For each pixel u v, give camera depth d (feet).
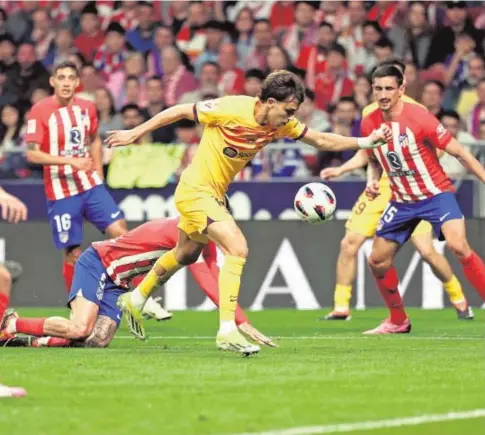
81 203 115.75
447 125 147.43
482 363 75.72
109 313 89.66
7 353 82.94
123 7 177.27
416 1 169.07
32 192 143.74
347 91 163.12
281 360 77.10
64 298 143.13
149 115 156.46
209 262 90.38
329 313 134.62
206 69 164.35
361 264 141.49
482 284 103.09
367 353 83.10
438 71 165.37
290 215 142.72
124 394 60.80
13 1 179.22
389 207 104.68
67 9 179.22
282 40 171.42
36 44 176.96
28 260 143.33
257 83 158.71
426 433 50.70
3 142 163.43
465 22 168.35
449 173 139.23
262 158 143.54
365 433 50.55
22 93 168.35
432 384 64.95
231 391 61.87
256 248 142.00
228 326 77.05
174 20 176.35
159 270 84.07
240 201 142.72
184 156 141.90
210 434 50.06
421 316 129.90
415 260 141.08
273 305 141.69
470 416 54.75
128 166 141.79
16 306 142.82
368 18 171.22
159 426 51.85
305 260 141.79
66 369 71.56
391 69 99.04
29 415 54.29
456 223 102.01
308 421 53.21
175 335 106.93
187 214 79.00
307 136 79.92
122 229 116.26
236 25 171.73
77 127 115.24
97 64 174.29
